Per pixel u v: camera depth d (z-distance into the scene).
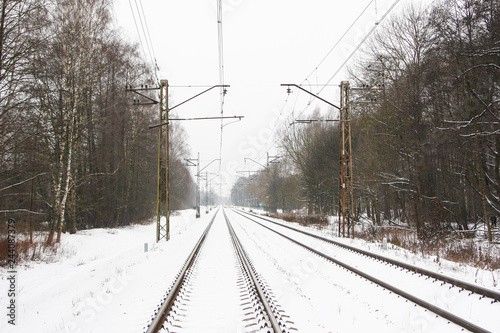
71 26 17.06
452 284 7.58
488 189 19.67
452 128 18.36
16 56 12.38
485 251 14.06
